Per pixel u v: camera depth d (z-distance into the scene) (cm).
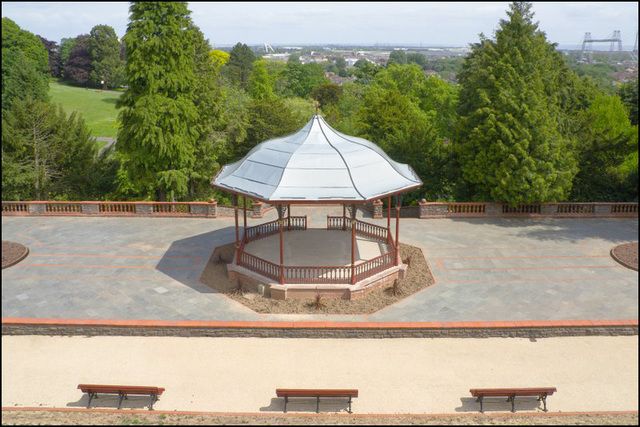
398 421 1483
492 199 3509
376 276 2319
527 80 3375
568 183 3331
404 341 1956
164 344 1930
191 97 3816
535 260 2641
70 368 1762
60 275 2450
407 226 3167
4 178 3978
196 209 3341
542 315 2070
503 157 3291
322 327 1966
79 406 1566
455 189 3897
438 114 7262
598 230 3100
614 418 1497
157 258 2659
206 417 1501
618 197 3675
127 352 1870
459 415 1517
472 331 1973
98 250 2769
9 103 5906
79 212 3391
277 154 2364
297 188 2170
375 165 2364
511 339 1970
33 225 3191
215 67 4331
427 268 2522
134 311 2098
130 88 3638
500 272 2494
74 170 4453
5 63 6066
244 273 2364
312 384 1678
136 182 3875
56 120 4347
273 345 1925
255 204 3319
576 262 2617
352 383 1686
